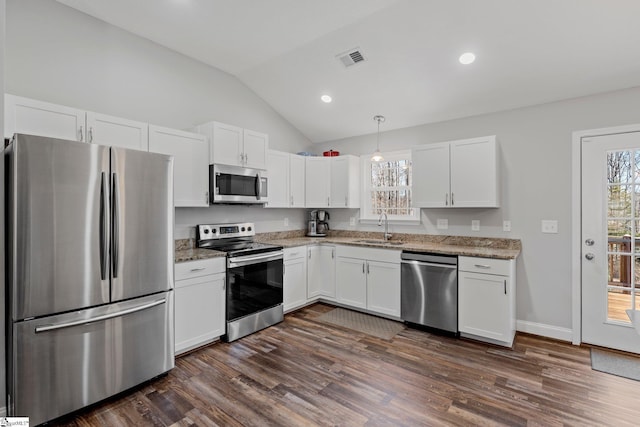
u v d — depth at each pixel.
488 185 3.14
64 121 2.25
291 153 4.50
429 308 3.21
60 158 1.87
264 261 3.32
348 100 3.81
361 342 2.99
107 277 2.06
